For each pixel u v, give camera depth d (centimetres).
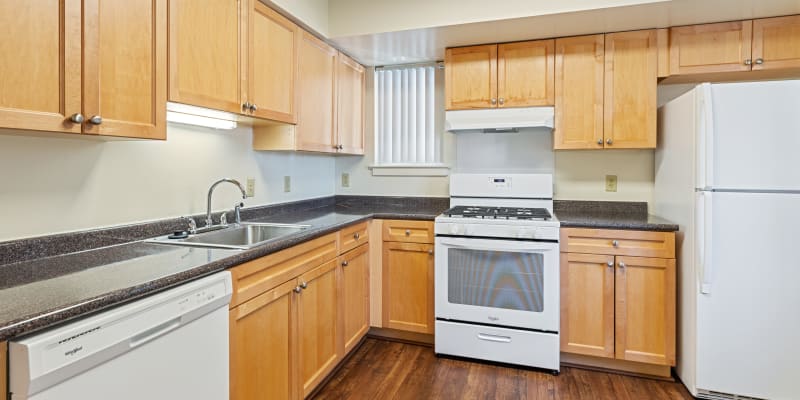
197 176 204
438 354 257
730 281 198
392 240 275
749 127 192
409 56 303
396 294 275
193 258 138
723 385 202
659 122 260
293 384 183
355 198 340
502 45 270
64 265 128
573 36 258
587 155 285
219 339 135
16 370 82
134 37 133
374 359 255
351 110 306
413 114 324
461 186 296
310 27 242
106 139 148
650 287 227
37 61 106
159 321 111
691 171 209
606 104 253
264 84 201
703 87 196
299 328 188
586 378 231
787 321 192
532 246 234
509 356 242
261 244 162
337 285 229
